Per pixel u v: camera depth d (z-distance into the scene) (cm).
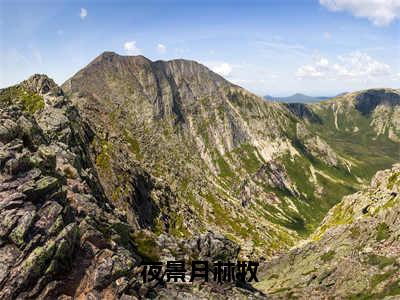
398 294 9556
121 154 15438
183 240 6122
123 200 12625
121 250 4222
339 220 18050
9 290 3062
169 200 16788
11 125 4462
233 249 6203
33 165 4038
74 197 4606
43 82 14438
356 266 11500
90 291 3503
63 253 3497
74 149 9694
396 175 16012
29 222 3419
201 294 4706
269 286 13425
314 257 14112
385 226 12531
